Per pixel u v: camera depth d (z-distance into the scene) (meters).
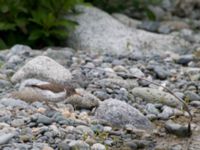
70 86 17.66
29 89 17.73
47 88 16.80
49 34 24.72
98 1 29.62
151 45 25.88
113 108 16.62
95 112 16.98
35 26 25.08
